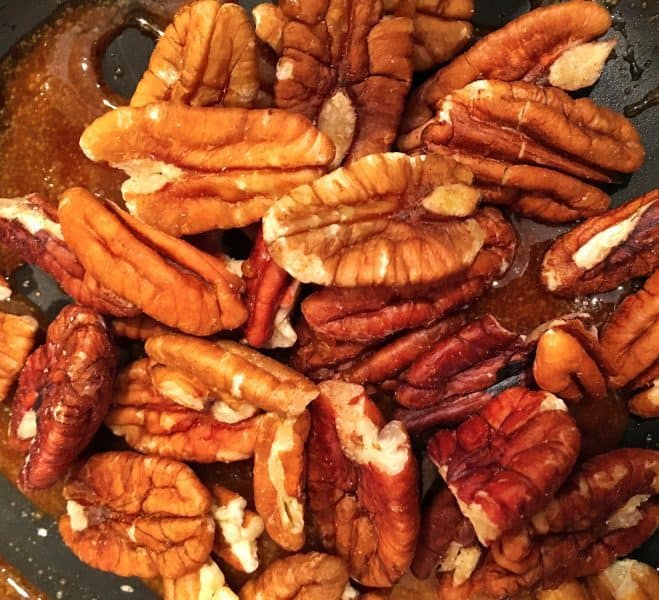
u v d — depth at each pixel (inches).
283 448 3.8
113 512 4.2
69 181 4.3
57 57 4.2
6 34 4.2
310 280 3.5
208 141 3.6
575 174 3.9
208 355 3.8
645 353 3.9
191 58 3.6
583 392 4.0
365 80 3.8
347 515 4.1
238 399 3.8
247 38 3.6
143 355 4.3
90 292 3.9
